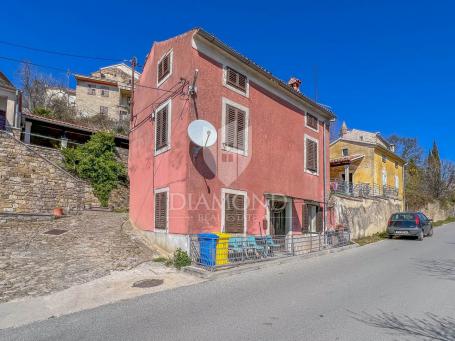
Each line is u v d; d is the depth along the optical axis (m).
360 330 4.95
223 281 8.28
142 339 4.68
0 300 6.57
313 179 16.50
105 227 13.52
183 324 5.26
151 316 5.68
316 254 12.98
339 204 18.91
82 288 7.43
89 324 5.35
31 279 7.82
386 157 33.22
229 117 11.95
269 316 5.61
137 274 8.70
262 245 11.37
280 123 14.48
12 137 15.20
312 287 7.66
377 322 5.30
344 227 16.89
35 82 40.00
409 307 6.11
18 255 9.46
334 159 29.27
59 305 6.37
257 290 7.39
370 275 9.07
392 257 12.53
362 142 30.80
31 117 21.59
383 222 24.98
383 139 40.53
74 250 10.35
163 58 12.59
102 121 36.34
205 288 7.58
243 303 6.38
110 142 20.61
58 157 18.62
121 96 44.66
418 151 57.47
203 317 5.59
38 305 6.36
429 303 6.37
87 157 19.06
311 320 5.39
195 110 10.74
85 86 42.91
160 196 11.79
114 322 5.42
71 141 22.31
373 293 7.12
